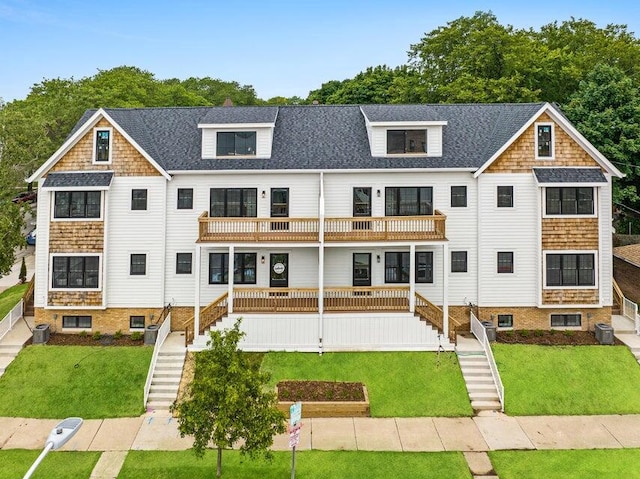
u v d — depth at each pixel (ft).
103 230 75.20
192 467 48.55
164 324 72.74
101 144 76.18
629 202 113.91
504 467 49.11
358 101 200.03
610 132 101.30
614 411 59.67
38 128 123.85
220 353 44.55
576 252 76.28
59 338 74.74
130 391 62.34
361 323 71.51
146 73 223.51
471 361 67.97
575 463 49.85
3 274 88.69
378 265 79.10
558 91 130.72
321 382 63.16
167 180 76.59
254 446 43.24
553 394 62.18
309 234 73.46
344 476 47.42
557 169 76.74
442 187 77.97
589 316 77.66
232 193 78.13
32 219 152.05
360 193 78.48
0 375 64.69
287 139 82.12
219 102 283.79
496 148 78.23
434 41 142.82
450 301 78.74
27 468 48.42
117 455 50.72
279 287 78.95
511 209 77.10
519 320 77.82
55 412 58.59
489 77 131.54
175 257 77.46
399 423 57.21
